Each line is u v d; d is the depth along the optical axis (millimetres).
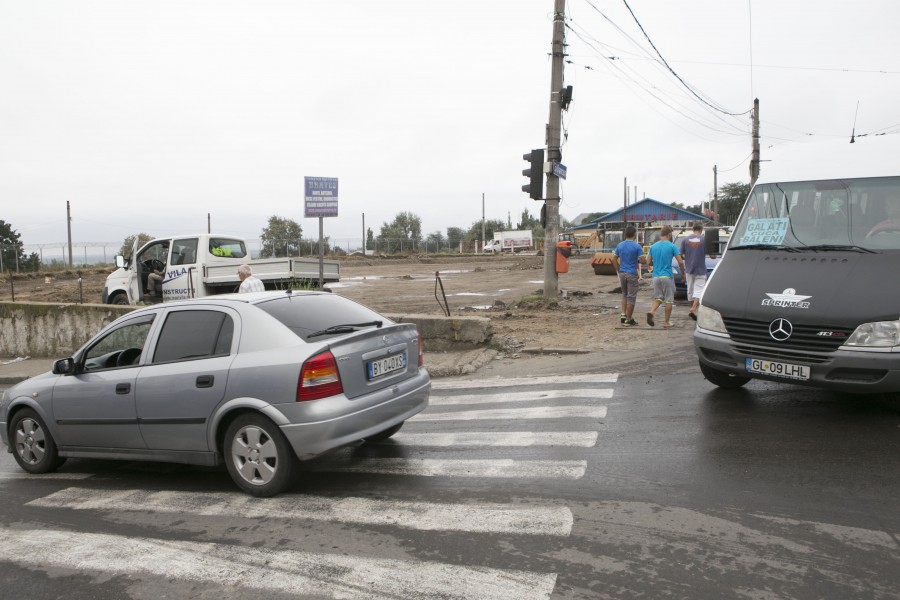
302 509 4527
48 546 4156
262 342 4934
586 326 12258
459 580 3377
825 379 5480
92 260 46156
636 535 3787
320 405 4656
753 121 29422
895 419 5668
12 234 63625
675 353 9312
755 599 3072
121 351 5664
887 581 3176
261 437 4832
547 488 4625
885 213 6219
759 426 5715
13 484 5758
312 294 5676
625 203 53625
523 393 7770
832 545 3547
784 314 5695
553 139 15516
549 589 3240
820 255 6086
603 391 7469
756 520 3898
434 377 9453
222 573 3613
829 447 5074
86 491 5371
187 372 5086
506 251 69812
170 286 14289
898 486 4281
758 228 6840
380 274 36750
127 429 5391
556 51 15391
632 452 5293
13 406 6109
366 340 5074
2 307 13953
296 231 62875
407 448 5863
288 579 3498
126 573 3689
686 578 3281
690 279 12406
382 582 3400
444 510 4336
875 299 5363
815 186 6785
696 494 4344
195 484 5348
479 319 10836
